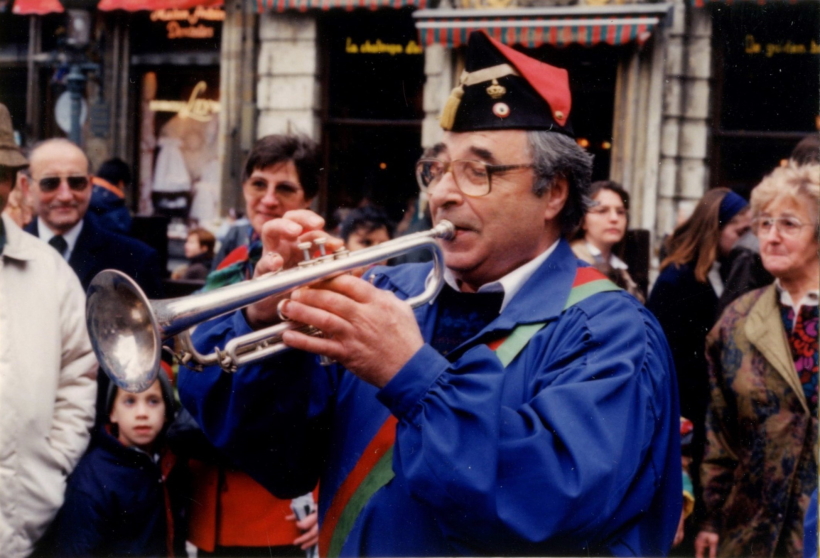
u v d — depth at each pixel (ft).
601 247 11.55
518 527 4.75
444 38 23.93
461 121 5.79
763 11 22.27
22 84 31.48
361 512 5.59
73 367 8.73
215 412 6.01
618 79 23.77
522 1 23.91
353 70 27.12
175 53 30.19
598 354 5.32
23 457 8.18
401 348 5.11
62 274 8.80
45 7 27.86
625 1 23.06
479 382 5.02
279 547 9.00
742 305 9.34
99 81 30.14
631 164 23.75
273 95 27.78
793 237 8.77
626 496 5.35
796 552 8.63
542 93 5.77
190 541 9.12
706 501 9.36
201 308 5.09
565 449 4.87
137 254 10.85
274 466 6.08
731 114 23.16
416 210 25.58
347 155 27.12
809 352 8.79
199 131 30.32
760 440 8.90
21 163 8.46
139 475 8.87
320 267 5.19
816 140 8.98
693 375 10.28
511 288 5.87
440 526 5.12
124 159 30.63
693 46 23.11
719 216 10.56
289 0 26.43
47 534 8.61
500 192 5.71
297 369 5.84
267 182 9.67
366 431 5.80
